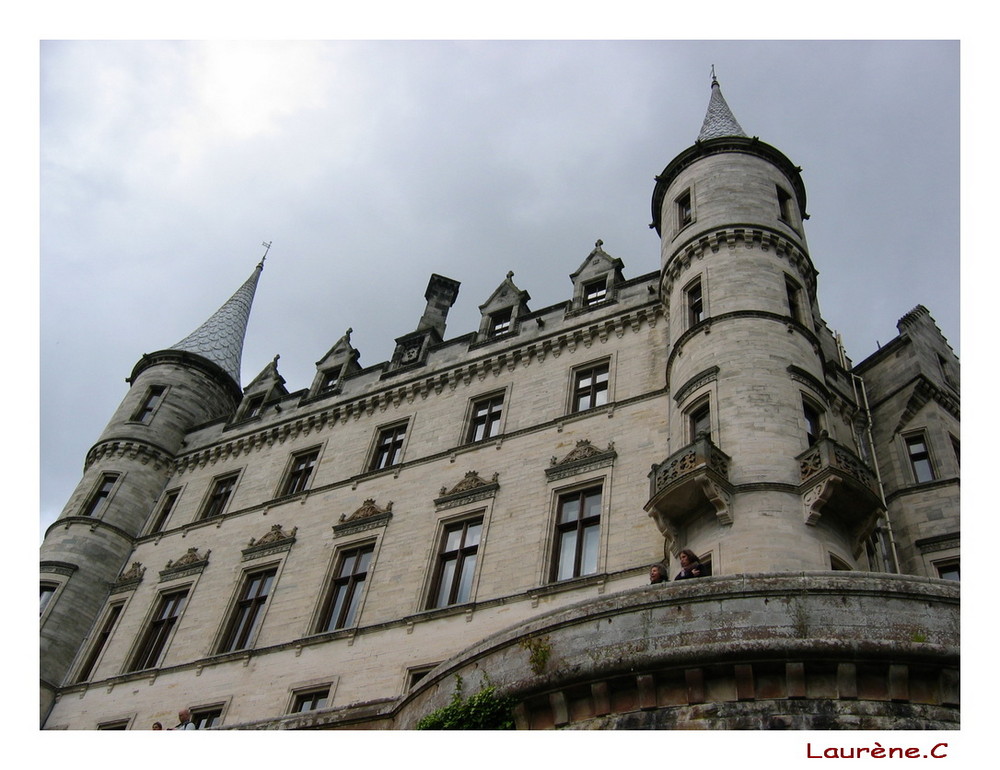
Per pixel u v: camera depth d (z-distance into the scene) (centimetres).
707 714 1467
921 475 2709
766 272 2792
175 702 2973
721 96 3856
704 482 2150
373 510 3197
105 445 4094
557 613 1678
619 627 1595
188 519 3794
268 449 3884
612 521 2597
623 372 3072
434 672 1830
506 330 3697
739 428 2327
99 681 3247
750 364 2488
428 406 3528
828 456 2148
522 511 2809
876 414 2905
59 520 3812
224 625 3153
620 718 1523
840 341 3150
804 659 1466
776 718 1432
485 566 2716
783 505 2138
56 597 3528
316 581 3089
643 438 2775
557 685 1584
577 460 2831
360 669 2692
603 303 3353
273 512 3512
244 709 2806
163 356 4509
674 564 2252
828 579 1538
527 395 3250
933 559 2464
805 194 3297
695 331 2678
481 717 1612
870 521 2178
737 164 3161
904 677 1439
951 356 3102
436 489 3117
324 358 4234
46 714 3219
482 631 2541
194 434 4234
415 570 2878
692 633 1535
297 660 2852
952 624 1476
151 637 3359
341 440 3666
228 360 4706
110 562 3728
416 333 3956
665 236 3164
